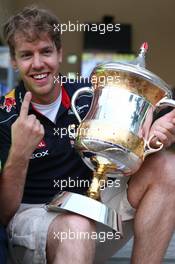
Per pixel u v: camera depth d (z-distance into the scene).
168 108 1.80
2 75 5.25
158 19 9.18
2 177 1.76
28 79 1.91
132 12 9.13
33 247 1.73
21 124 1.69
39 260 1.72
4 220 1.86
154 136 1.73
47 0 8.70
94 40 8.73
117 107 1.70
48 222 1.69
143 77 1.69
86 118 1.74
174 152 1.82
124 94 1.71
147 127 1.74
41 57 1.88
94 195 1.71
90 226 1.62
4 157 1.89
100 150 1.65
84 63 8.72
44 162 1.96
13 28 1.86
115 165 1.69
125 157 1.66
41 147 1.95
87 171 2.00
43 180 1.98
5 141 1.92
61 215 1.68
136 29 9.15
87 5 8.94
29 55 1.88
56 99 1.97
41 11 1.89
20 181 1.78
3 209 1.83
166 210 1.77
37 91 1.91
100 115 1.70
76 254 1.57
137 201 1.83
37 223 1.72
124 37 8.91
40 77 1.90
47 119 1.95
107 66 1.72
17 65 1.93
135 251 1.79
